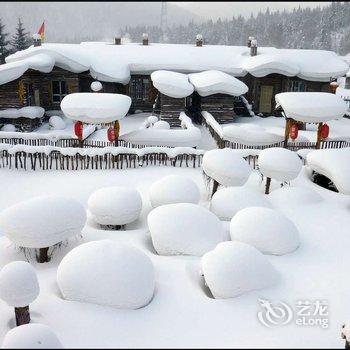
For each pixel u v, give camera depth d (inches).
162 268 297.6
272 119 953.5
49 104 898.1
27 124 794.2
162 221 328.5
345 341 216.7
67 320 237.5
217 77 837.8
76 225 326.0
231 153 458.0
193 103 938.1
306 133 815.1
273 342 212.5
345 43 3267.7
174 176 418.9
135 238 353.7
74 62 836.0
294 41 3553.2
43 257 319.6
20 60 823.7
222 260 269.9
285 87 964.6
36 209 311.1
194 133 641.0
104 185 507.2
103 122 573.9
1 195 472.1
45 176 532.7
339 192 481.4
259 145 652.1
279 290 271.4
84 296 252.4
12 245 342.0
